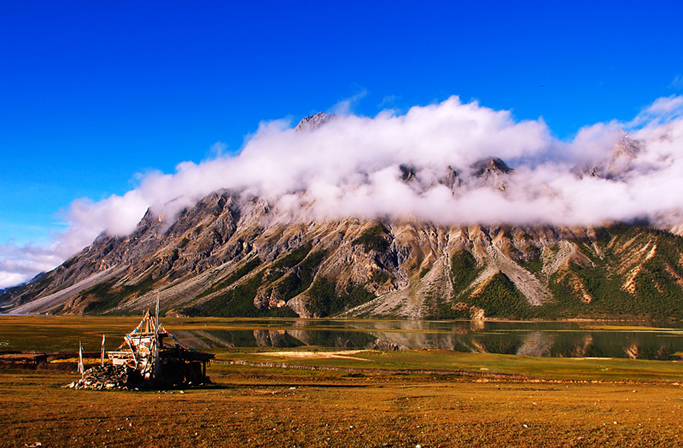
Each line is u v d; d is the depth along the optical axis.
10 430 33.28
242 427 36.84
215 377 83.44
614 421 43.56
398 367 109.19
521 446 34.22
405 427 39.03
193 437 33.62
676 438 37.44
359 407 49.00
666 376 99.94
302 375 91.81
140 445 31.36
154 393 54.66
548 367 111.75
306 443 33.22
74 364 93.00
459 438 36.03
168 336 67.31
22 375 72.62
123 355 63.94
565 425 41.28
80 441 31.45
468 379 94.31
